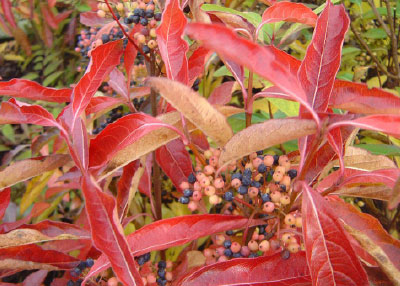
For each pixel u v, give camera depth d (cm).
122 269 28
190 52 45
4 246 37
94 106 46
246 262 32
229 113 34
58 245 48
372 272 33
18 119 35
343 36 31
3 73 135
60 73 122
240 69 34
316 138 26
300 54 71
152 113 47
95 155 33
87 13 60
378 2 75
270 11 35
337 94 31
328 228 28
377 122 24
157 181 50
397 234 60
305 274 32
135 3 44
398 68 65
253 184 34
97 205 29
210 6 43
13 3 128
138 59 67
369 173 31
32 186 58
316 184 34
